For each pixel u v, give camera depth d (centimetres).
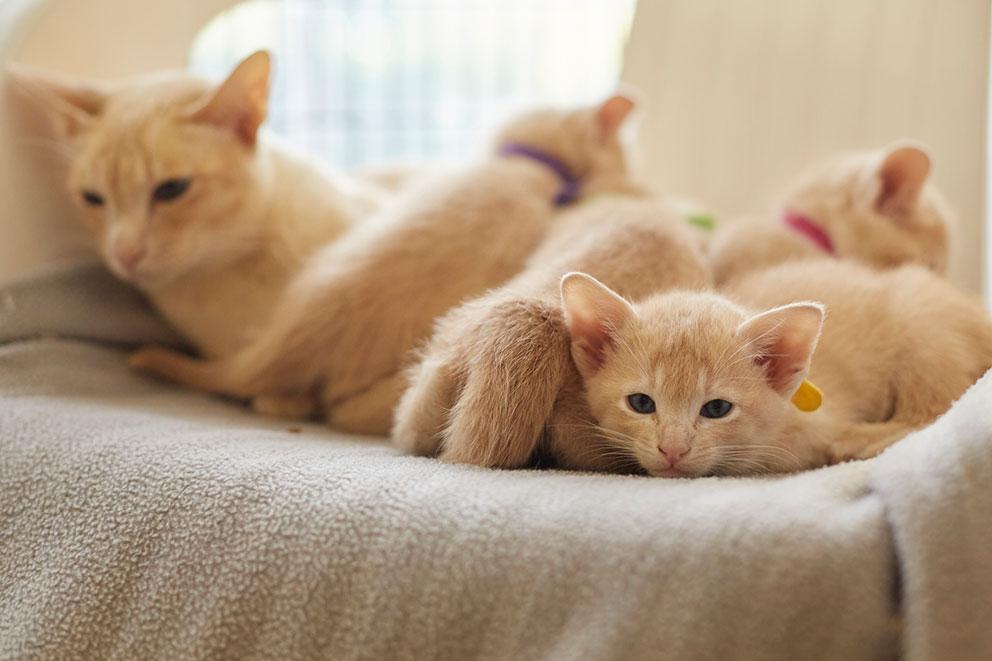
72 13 176
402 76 249
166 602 100
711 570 81
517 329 113
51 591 106
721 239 173
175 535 103
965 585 77
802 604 79
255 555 97
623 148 209
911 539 80
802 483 97
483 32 246
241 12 240
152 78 178
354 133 252
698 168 229
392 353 144
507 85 251
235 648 95
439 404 117
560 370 115
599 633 81
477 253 148
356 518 95
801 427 117
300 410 154
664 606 81
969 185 215
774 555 81
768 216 185
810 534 82
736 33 221
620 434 113
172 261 164
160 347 187
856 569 80
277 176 179
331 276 150
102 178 161
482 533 90
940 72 214
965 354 125
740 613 79
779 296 137
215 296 176
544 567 86
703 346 112
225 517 101
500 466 111
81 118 164
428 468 107
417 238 149
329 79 247
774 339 113
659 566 82
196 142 163
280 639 94
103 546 106
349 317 145
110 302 177
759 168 226
